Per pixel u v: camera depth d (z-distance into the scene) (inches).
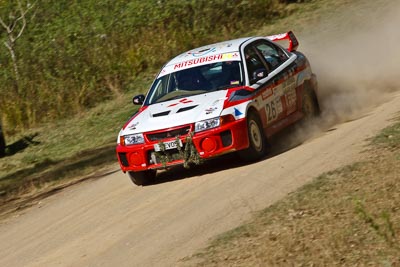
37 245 1024.2
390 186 858.8
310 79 1378.0
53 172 1637.6
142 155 1154.0
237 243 797.9
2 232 1177.4
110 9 3206.2
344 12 2608.3
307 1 2832.2
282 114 1256.2
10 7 3543.3
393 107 1327.5
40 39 3171.8
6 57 3019.2
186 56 1305.4
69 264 884.6
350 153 1042.7
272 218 848.3
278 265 717.9
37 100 2464.3
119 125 2091.5
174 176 1213.1
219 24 2760.8
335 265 700.7
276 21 2728.8
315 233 776.3
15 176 1748.3
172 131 1135.0
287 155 1147.3
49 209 1256.2
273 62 1298.0
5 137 2332.7
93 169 1545.3
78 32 3073.3
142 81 2502.5
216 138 1114.7
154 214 1010.7
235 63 1231.5
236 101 1147.3
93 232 1007.0
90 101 2432.3
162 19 2874.0
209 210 954.7
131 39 2783.0
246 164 1163.3
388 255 700.7
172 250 836.0
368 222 773.9
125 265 829.2
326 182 927.0
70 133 2161.7
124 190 1222.9
